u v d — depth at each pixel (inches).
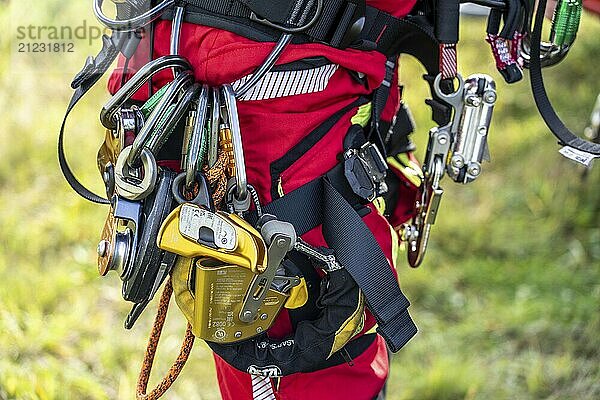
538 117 531.2
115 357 340.8
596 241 431.5
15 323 346.0
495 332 378.9
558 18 203.2
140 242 164.7
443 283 407.5
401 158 228.5
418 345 370.3
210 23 170.4
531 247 430.9
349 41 173.5
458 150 203.6
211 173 166.9
